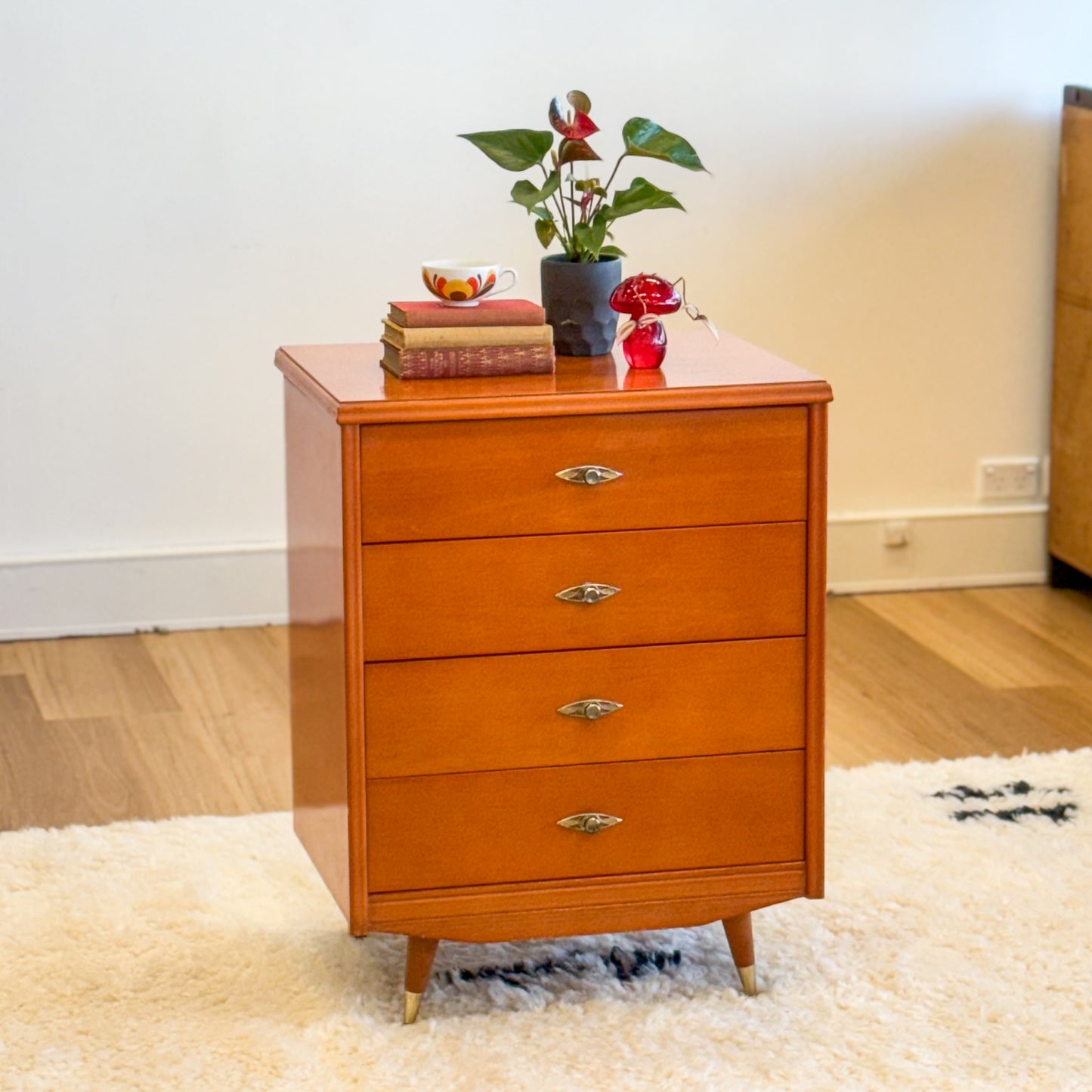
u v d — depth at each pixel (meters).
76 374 3.33
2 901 2.25
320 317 3.41
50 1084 1.83
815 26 3.47
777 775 2.02
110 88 3.22
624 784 1.98
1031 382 3.74
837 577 3.73
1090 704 3.04
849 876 2.33
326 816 2.06
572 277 2.07
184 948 2.14
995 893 2.28
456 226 3.42
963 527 3.76
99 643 3.38
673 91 3.45
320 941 2.17
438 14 3.32
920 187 3.59
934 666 3.25
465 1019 1.99
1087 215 3.47
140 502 3.41
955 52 3.54
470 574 1.89
